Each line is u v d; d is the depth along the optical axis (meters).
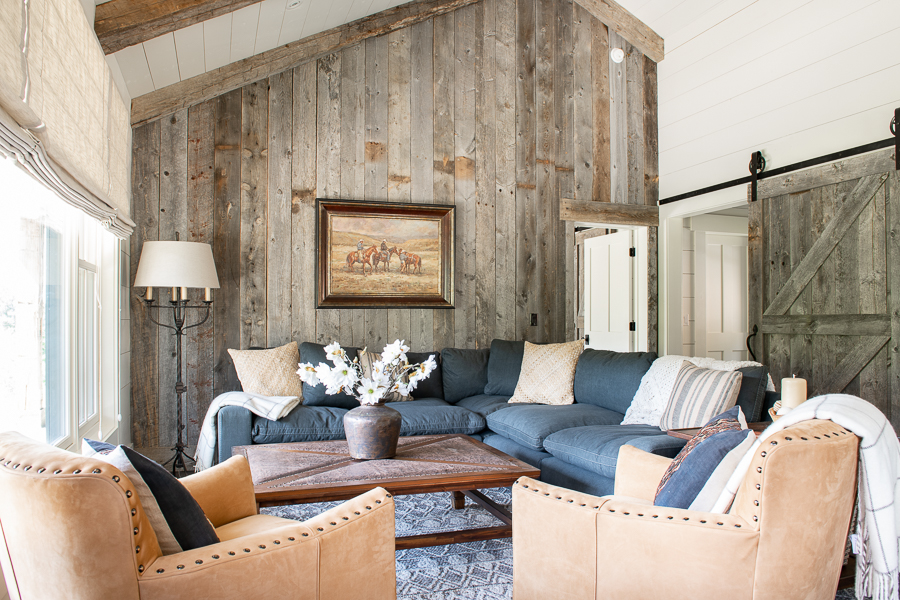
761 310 4.27
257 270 4.31
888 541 1.34
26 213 1.98
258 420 3.38
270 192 4.35
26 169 1.61
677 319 5.34
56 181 1.87
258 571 1.21
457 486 2.24
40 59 1.60
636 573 1.38
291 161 4.40
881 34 3.51
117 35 2.71
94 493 1.04
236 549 1.20
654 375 3.32
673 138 5.22
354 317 4.52
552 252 5.04
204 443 3.42
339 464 2.39
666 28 5.17
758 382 2.76
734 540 1.29
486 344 4.85
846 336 3.67
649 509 1.41
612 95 5.28
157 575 1.11
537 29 5.07
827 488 1.29
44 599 1.09
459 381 4.39
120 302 3.55
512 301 4.93
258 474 2.23
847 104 3.71
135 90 3.73
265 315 4.32
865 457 1.35
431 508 3.07
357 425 2.46
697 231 5.66
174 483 1.26
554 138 5.09
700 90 4.90
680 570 1.33
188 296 4.16
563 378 3.97
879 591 1.35
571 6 5.18
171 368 4.11
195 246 3.65
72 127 1.98
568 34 5.16
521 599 1.58
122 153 3.28
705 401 2.71
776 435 1.29
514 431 3.39
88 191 2.29
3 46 1.29
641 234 5.37
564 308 5.06
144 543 1.11
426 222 4.68
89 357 3.02
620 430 2.94
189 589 1.13
